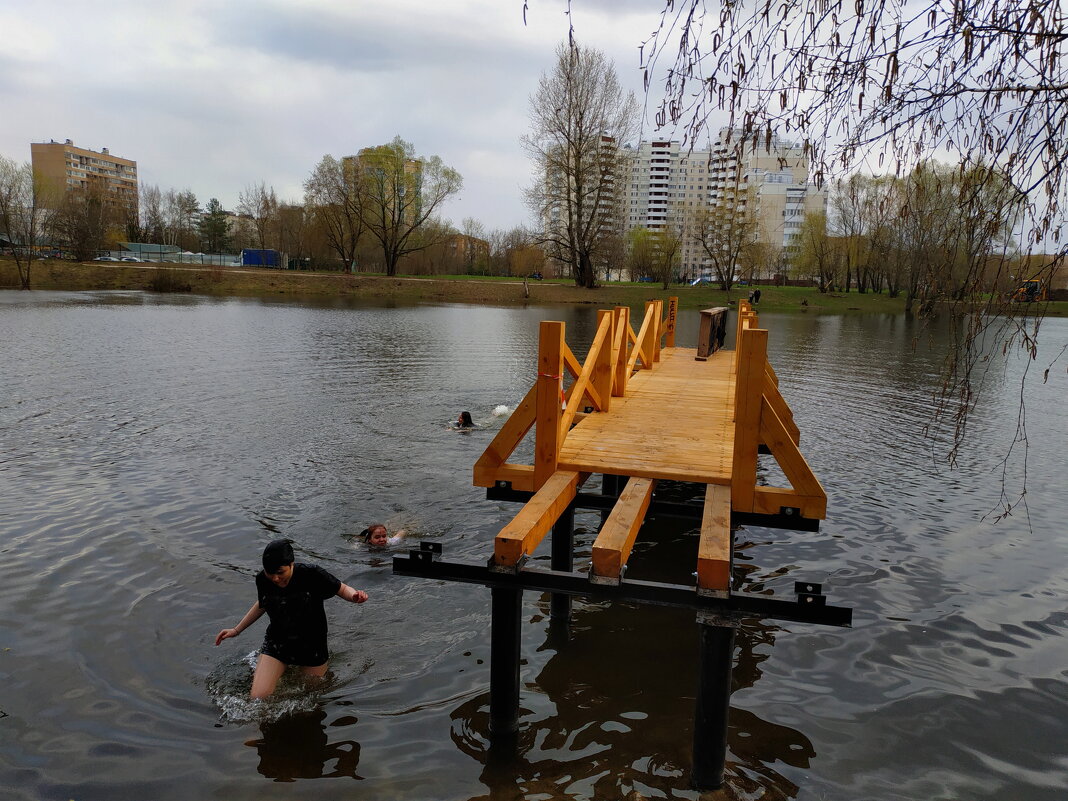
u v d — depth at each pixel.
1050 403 18.41
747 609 4.38
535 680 5.74
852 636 6.50
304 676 5.56
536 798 4.41
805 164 4.35
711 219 68.12
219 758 4.68
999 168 3.87
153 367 20.66
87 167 171.00
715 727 4.50
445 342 29.05
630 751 4.89
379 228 79.31
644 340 13.34
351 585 7.11
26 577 7.08
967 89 3.79
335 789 4.43
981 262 4.13
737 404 5.81
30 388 17.03
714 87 4.14
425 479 10.39
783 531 9.08
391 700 5.36
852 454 12.92
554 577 4.71
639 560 8.49
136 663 5.71
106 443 12.17
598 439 7.59
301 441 12.49
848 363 26.05
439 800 4.37
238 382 18.48
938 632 6.58
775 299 65.50
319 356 23.78
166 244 118.50
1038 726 5.24
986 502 10.27
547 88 53.41
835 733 5.14
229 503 9.26
